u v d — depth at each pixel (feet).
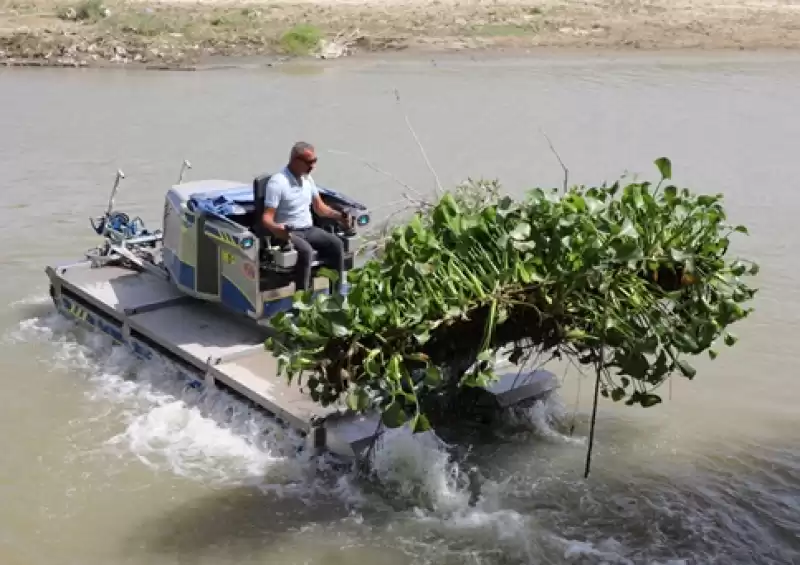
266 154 48.91
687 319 21.88
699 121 57.31
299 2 90.22
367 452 22.54
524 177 44.91
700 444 24.85
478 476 23.22
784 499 22.59
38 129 54.13
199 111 58.59
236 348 25.96
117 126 54.90
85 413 25.91
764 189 44.45
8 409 26.07
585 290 21.36
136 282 30.50
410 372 21.47
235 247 25.88
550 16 86.99
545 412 26.05
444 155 48.60
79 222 39.78
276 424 23.88
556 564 20.26
